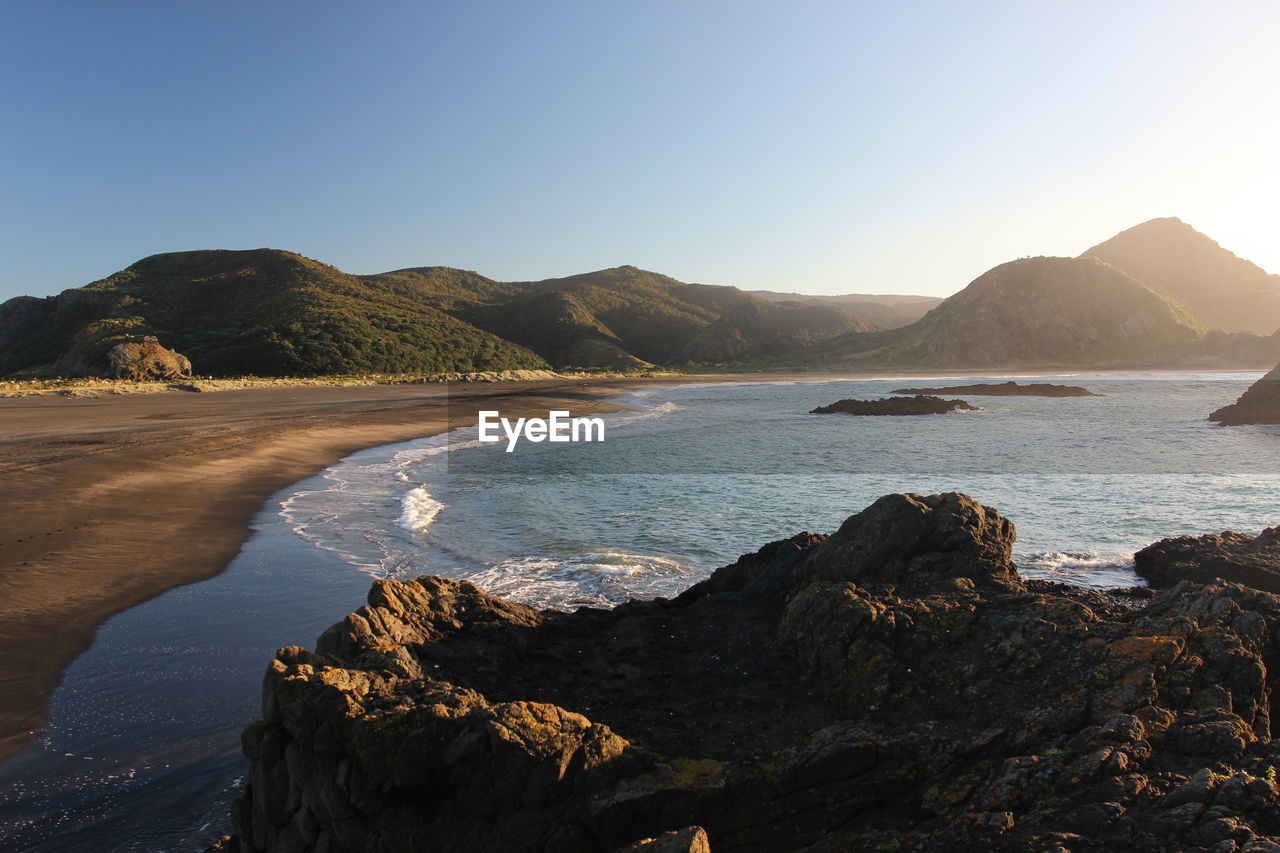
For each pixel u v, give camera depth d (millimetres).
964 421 45438
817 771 4500
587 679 6059
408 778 4289
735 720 5324
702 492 19797
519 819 4301
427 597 6812
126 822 5188
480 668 5965
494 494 19125
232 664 7777
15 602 9133
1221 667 4965
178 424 30297
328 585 10602
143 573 10742
